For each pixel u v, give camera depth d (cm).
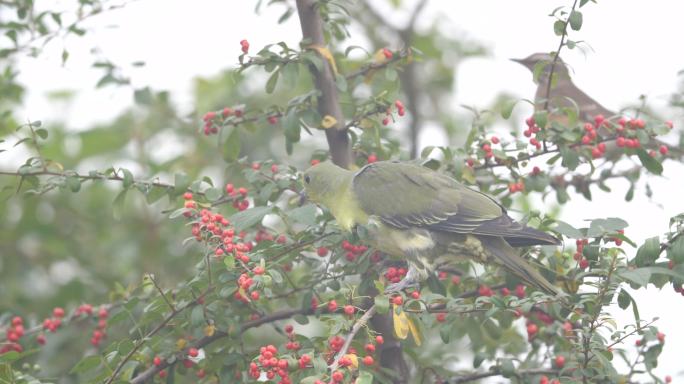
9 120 1541
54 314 1123
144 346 942
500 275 1101
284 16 1184
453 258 1116
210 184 1018
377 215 1102
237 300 989
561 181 1202
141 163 1565
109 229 1505
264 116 1107
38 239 1475
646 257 887
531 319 1093
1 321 1144
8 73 1282
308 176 1127
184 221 1399
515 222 1032
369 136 1124
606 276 876
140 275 1415
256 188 1058
